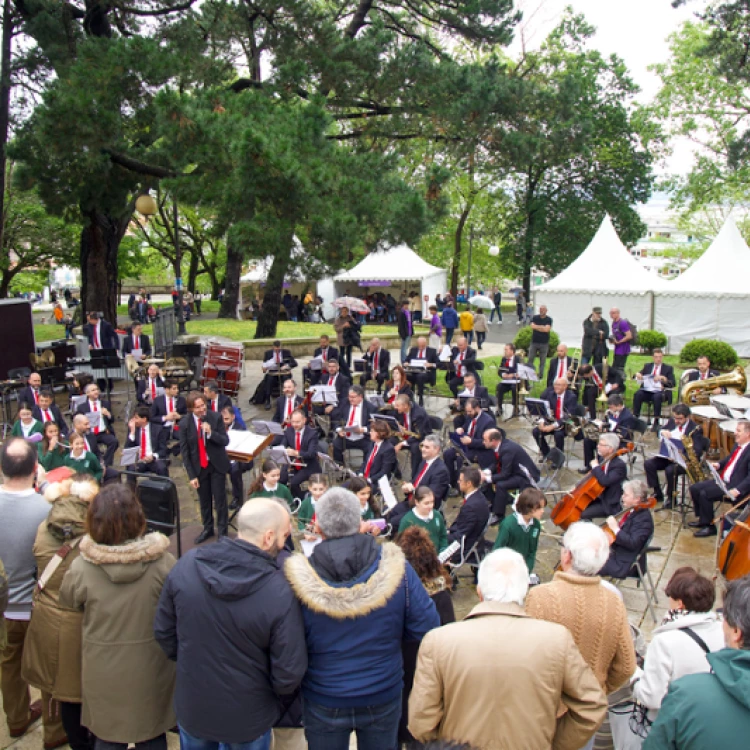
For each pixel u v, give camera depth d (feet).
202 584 10.07
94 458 29.19
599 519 28.60
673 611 12.44
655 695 11.28
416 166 90.22
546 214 134.21
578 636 11.19
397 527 24.43
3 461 13.97
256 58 55.21
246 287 134.72
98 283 68.28
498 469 29.37
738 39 59.57
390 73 50.39
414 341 83.56
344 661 10.26
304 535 18.97
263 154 35.17
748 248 81.51
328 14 52.13
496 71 53.31
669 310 79.77
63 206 55.83
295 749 14.06
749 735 7.66
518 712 9.00
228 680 10.07
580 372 45.91
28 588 14.26
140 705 11.50
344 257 40.19
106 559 11.12
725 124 101.19
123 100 43.24
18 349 54.65
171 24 49.32
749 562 21.56
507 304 184.24
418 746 8.15
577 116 54.60
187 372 50.21
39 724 15.74
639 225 134.92
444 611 13.62
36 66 53.11
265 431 33.01
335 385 44.32
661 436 30.25
